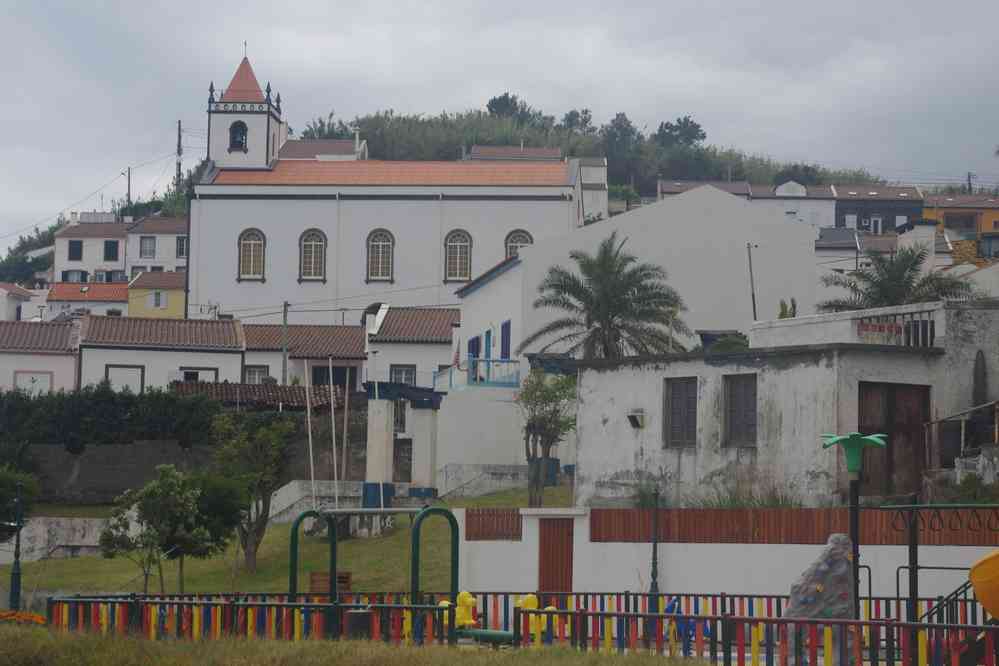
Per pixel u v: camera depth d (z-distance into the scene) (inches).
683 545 1759.4
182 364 3870.6
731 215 3540.8
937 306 1952.5
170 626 1326.3
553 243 3469.5
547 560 1876.2
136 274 7037.4
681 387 2026.3
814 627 967.6
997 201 7475.4
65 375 3818.9
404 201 5132.9
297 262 5137.8
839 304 2994.6
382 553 2432.3
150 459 3257.9
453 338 4271.7
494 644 1221.1
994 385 1940.2
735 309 3518.7
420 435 2822.3
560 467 3051.2
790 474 1860.2
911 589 1213.7
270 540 2716.5
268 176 5255.9
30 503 2701.8
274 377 4207.7
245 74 5403.5
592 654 1062.4
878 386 1860.2
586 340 2940.5
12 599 1759.4
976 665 994.1
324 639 1218.0
